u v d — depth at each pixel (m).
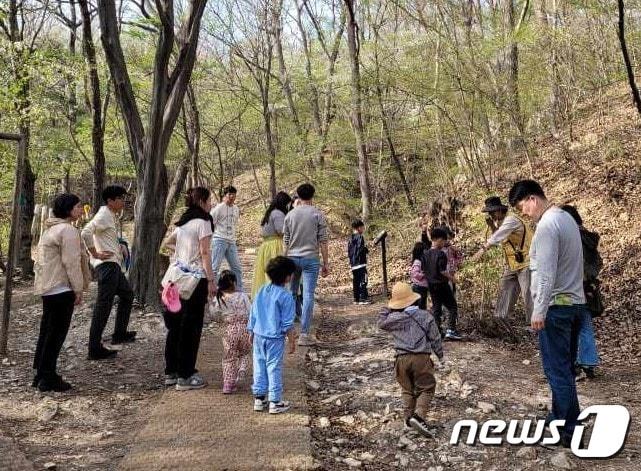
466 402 5.30
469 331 7.52
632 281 8.27
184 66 8.16
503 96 10.59
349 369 6.40
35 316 8.65
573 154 11.66
